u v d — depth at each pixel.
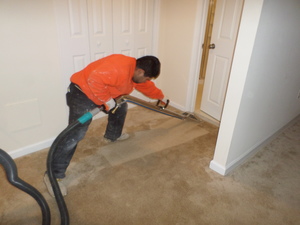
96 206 1.61
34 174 1.88
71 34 2.14
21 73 1.88
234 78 1.65
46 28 1.92
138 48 2.85
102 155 2.14
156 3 2.78
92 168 1.97
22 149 2.07
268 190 1.82
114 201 1.66
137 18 2.68
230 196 1.75
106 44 2.50
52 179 1.27
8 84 1.83
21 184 1.09
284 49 1.88
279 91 2.18
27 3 1.76
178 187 1.81
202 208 1.63
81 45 2.25
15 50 1.79
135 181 1.85
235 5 2.35
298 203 1.71
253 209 1.64
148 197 1.71
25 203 1.62
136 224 1.50
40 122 2.12
